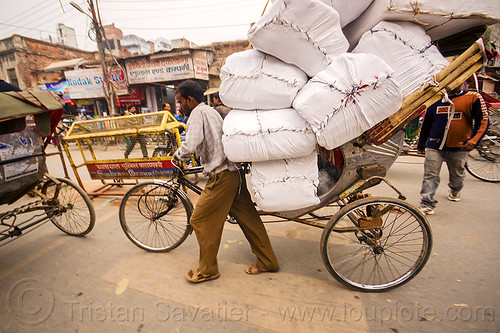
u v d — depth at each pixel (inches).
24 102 81.7
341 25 64.2
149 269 86.5
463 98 99.3
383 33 55.4
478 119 97.7
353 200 74.7
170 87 525.0
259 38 53.9
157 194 93.5
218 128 71.3
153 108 513.0
